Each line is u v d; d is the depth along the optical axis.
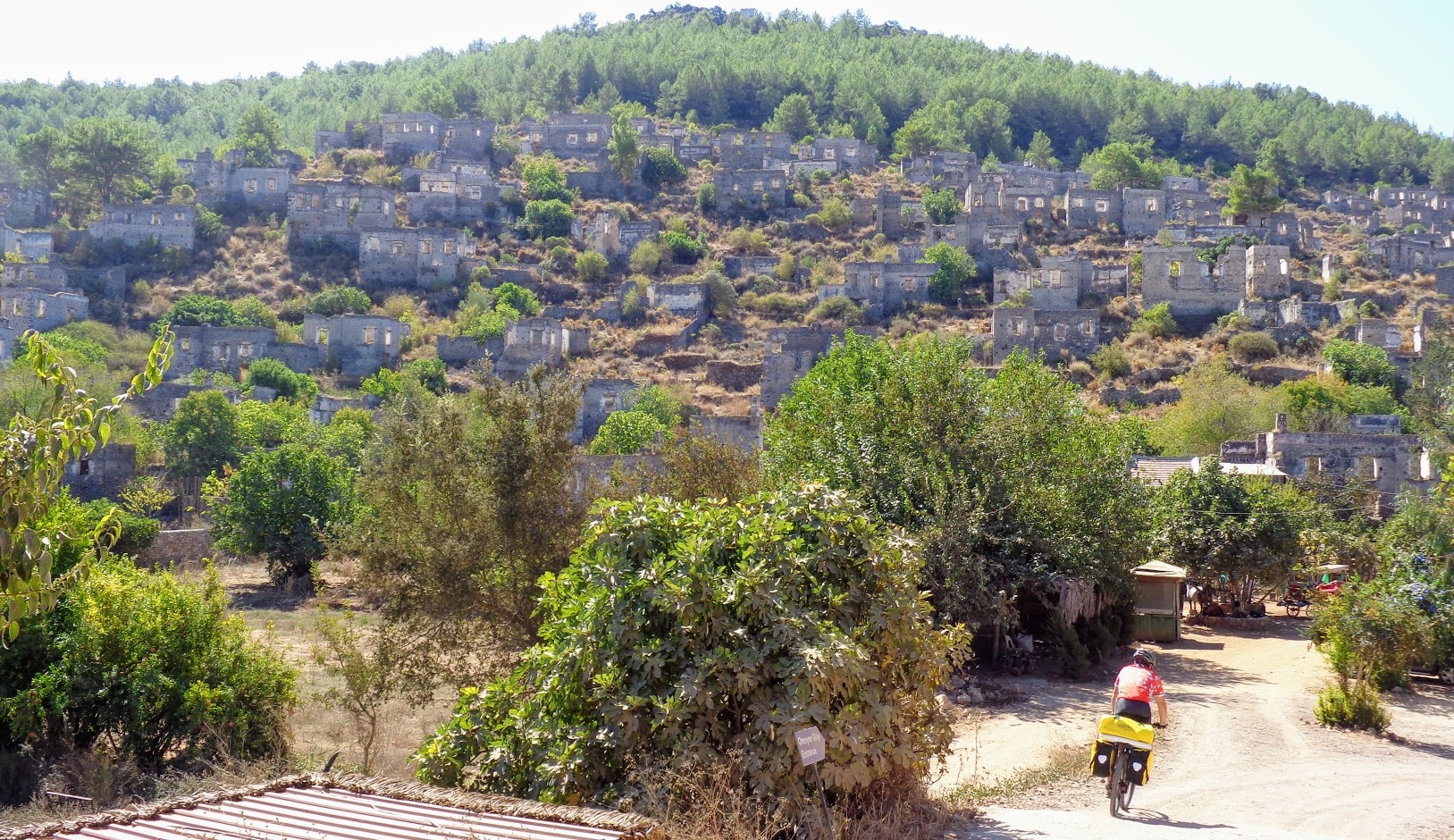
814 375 32.31
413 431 21.23
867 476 24.86
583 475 26.69
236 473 46.72
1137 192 109.81
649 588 11.22
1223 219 108.56
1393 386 73.31
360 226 108.06
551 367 81.19
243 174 116.62
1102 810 12.96
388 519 20.70
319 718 22.31
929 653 11.96
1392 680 21.33
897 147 154.25
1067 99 182.62
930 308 94.00
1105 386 77.12
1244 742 16.94
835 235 117.25
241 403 67.44
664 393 74.50
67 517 19.64
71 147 117.25
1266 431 59.81
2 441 9.04
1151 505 31.08
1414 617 20.53
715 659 10.80
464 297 100.56
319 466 45.88
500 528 20.33
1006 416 26.19
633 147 128.25
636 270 107.12
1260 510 33.72
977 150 163.25
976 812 12.36
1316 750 16.45
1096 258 101.94
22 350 78.62
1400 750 16.59
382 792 10.02
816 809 10.55
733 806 10.13
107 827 8.68
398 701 22.98
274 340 85.44
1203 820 12.36
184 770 17.80
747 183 125.25
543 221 115.94
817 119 173.62
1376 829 12.17
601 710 11.00
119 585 19.31
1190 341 84.44
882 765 11.10
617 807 10.57
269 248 107.75
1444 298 89.12
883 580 11.82
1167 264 89.62
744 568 11.21
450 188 116.44
